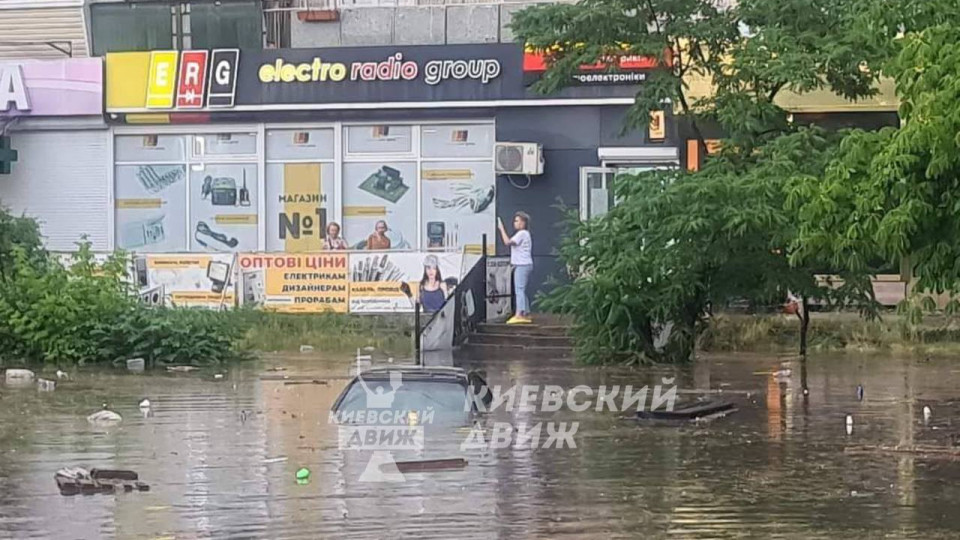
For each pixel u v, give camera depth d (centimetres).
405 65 2978
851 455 1358
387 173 3020
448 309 2491
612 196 2566
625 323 2231
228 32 3112
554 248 2853
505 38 3036
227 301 2758
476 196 2988
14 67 3105
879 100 2730
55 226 3136
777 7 2288
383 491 1162
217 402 1778
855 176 1346
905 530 1023
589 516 1068
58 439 1464
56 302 2302
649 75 2503
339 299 2734
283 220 3066
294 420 1590
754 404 1750
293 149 3059
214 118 3062
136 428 1541
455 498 1135
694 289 2252
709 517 1066
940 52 1246
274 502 1118
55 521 1050
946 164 1227
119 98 3086
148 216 3119
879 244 1278
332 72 3008
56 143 3134
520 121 2933
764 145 2273
